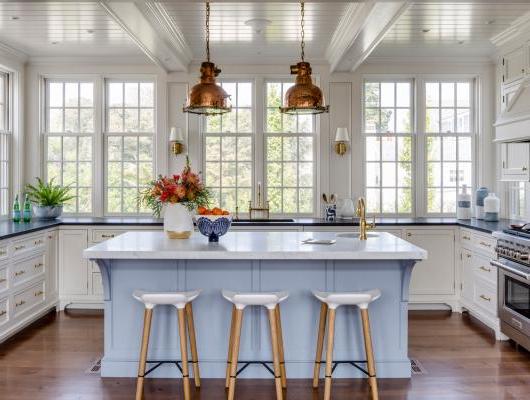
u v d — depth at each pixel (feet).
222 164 19.80
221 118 19.81
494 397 10.30
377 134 19.79
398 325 11.54
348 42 15.44
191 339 10.97
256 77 19.49
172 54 16.83
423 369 11.90
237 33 16.12
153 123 19.84
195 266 11.52
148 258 10.58
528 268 12.26
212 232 11.69
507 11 14.17
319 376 11.49
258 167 19.57
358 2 12.29
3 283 13.78
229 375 10.86
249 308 11.48
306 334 11.50
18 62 18.71
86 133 19.67
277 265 11.50
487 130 19.34
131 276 11.55
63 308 17.60
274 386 11.01
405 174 19.81
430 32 16.14
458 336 14.52
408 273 11.23
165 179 12.49
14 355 12.84
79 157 19.76
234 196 19.79
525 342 12.50
